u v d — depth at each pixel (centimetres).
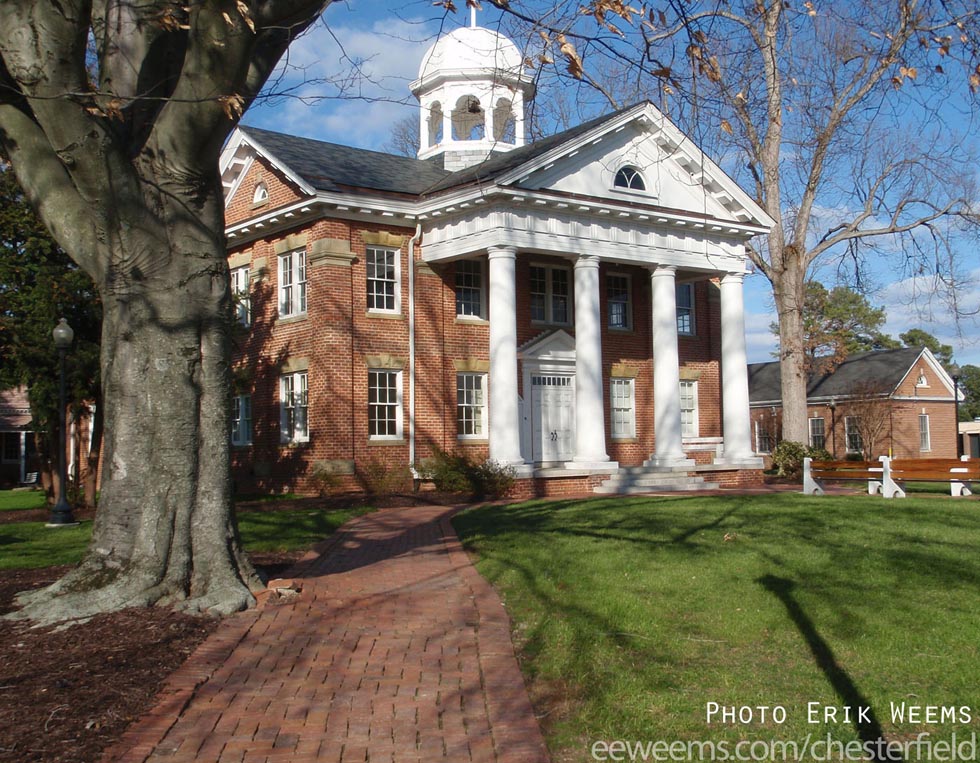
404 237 2595
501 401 2422
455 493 2361
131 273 948
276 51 1034
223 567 962
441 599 1003
